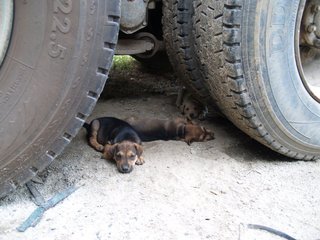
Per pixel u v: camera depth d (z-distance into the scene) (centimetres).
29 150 93
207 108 147
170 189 105
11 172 93
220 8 100
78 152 120
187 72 125
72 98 92
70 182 106
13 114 91
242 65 102
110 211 97
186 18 117
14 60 91
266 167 117
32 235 89
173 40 122
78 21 88
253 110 107
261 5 99
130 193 103
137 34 126
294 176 113
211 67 109
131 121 131
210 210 98
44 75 90
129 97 164
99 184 106
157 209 98
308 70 128
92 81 92
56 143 94
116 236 90
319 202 103
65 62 90
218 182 109
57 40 89
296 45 106
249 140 131
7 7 89
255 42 101
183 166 115
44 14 89
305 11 115
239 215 97
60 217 95
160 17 135
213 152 123
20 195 100
